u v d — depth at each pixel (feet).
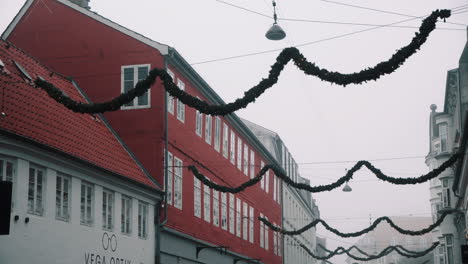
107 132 81.10
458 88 115.03
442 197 173.27
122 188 73.05
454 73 126.52
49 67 86.63
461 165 116.47
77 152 65.46
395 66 43.27
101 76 85.35
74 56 86.53
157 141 83.05
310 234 242.37
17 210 54.39
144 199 78.64
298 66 45.32
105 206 70.03
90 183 67.10
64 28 87.40
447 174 172.65
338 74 44.47
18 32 88.53
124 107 84.43
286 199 182.09
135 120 83.97
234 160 121.19
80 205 64.64
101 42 86.28
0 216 39.55
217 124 109.50
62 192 61.98
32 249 56.03
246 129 126.62
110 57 85.61
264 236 147.02
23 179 55.52
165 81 47.44
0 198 39.68
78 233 63.67
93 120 79.41
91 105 48.21
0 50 68.64
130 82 84.58
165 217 82.12
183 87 91.66
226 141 115.65
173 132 86.74
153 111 83.87
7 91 61.57
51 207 59.52
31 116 62.44
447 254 169.48
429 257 276.00
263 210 147.54
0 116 56.70
